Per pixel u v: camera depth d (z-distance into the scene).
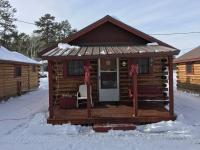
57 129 10.05
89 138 9.21
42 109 14.84
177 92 22.72
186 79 22.39
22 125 11.11
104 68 13.68
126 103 13.48
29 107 15.70
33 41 73.75
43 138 9.26
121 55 10.48
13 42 54.59
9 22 51.72
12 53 23.77
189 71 21.61
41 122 11.02
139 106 12.90
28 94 23.16
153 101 13.59
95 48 12.27
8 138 9.29
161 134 9.58
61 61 13.61
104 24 13.38
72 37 12.88
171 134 9.55
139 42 13.41
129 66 13.66
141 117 10.62
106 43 13.38
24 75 23.67
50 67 10.80
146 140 8.88
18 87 21.72
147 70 13.74
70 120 10.62
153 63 13.67
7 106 16.23
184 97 18.95
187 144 8.43
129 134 9.62
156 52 10.52
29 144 8.63
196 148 8.03
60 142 8.78
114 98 13.71
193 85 20.80
